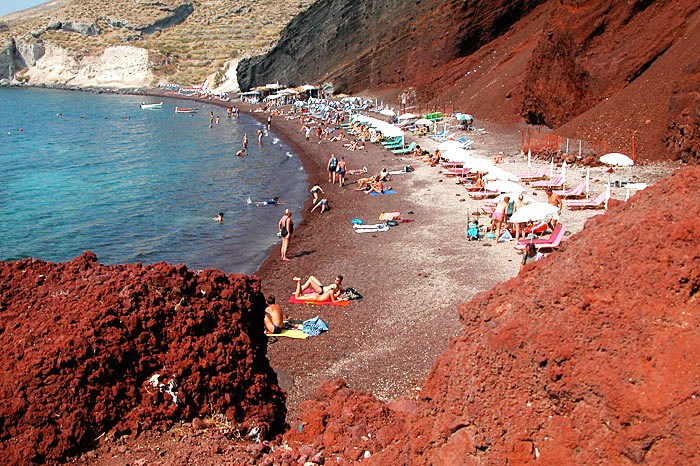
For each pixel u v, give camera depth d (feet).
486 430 19.19
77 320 24.21
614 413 16.83
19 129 255.70
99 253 92.27
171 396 24.17
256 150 183.11
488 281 63.21
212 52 507.71
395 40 261.24
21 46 557.74
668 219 19.12
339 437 25.68
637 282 18.20
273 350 50.57
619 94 118.73
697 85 99.40
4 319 24.71
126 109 335.67
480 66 214.28
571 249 21.74
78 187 139.95
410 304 59.11
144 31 558.97
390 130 155.53
